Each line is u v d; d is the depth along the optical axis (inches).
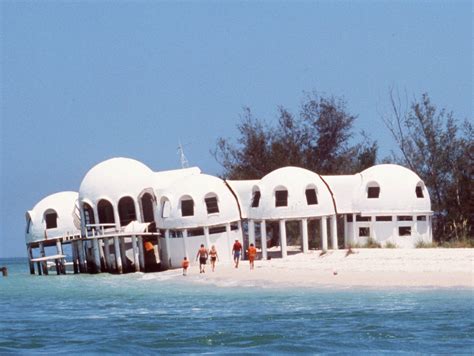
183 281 7504.9
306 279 6786.4
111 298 6658.5
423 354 3892.7
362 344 4133.9
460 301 5359.3
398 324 4630.9
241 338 4414.4
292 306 5521.7
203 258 7869.1
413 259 7111.2
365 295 5812.0
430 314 4918.8
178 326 4931.1
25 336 4817.9
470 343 4087.1
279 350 4067.4
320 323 4788.4
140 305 6077.8
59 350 4296.3
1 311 6220.5
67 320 5492.1
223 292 6486.2
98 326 5113.2
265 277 7121.1
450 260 6904.5
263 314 5241.1
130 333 4746.6
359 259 7416.3
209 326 4864.7
